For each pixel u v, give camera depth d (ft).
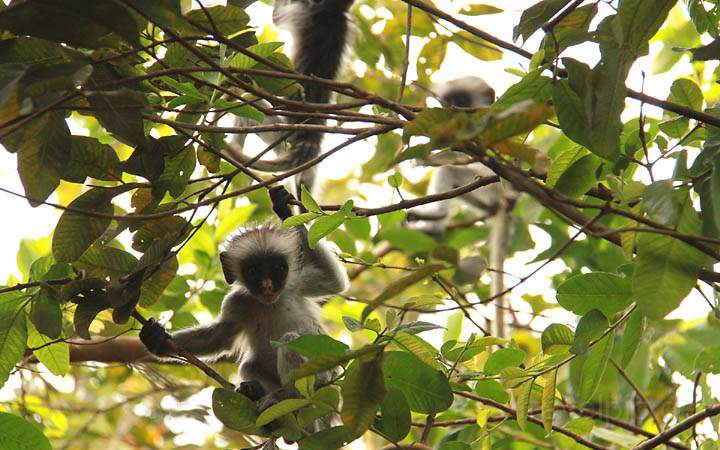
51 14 20.34
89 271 27.50
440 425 32.04
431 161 23.62
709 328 34.96
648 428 40.83
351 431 20.86
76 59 21.94
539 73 22.74
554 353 26.89
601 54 22.27
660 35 46.03
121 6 20.40
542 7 25.45
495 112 17.71
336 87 26.02
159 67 26.30
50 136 23.48
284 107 29.40
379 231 47.29
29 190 23.57
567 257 46.62
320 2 53.72
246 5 26.84
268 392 34.19
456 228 61.57
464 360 26.76
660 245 22.76
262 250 38.06
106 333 36.63
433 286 48.42
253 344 38.01
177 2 21.31
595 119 21.84
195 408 47.60
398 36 53.26
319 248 38.55
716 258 20.97
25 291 27.89
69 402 52.70
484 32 26.12
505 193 58.18
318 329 38.75
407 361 23.44
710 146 23.48
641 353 37.06
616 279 26.35
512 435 34.12
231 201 45.44
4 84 19.99
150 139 26.32
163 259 27.32
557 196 19.85
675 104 24.22
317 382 29.60
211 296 43.06
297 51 53.36
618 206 23.50
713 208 22.29
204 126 24.89
